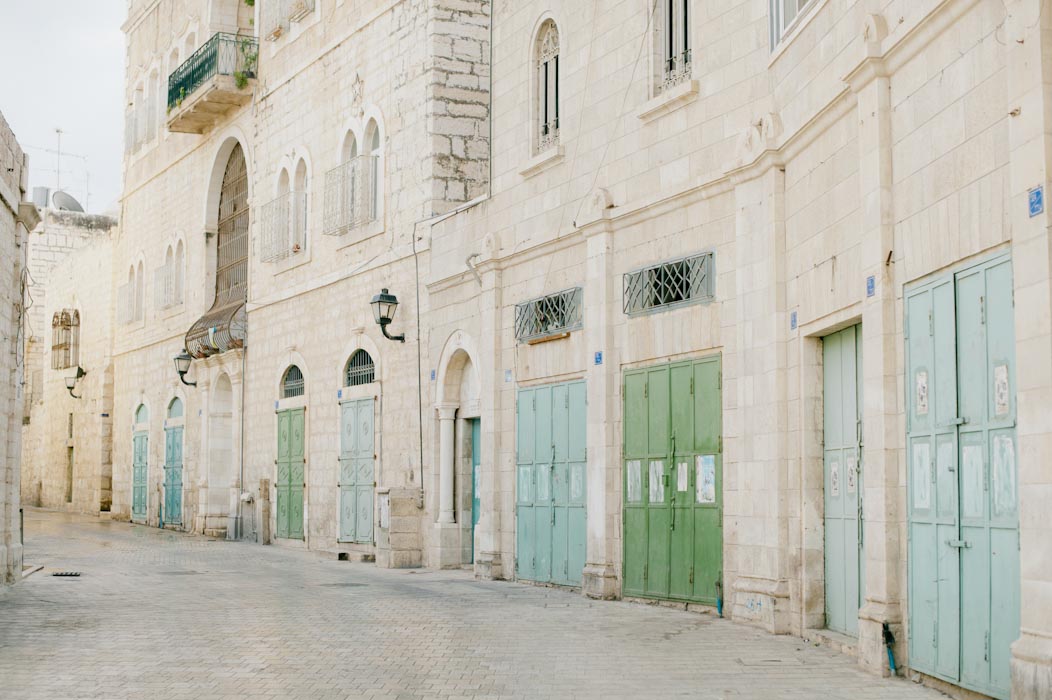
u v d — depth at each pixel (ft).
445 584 54.65
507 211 57.31
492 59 59.62
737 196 40.60
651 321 45.80
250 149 93.45
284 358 84.99
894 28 28.94
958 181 25.80
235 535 91.25
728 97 42.06
